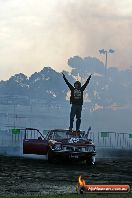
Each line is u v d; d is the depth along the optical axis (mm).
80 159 42594
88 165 43188
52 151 42750
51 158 43500
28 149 46156
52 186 26250
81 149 42531
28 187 25750
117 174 34250
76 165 42719
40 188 25344
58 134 45906
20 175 32250
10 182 28031
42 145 44781
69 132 46281
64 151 42312
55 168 38594
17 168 37781
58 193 23375
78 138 44250
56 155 42531
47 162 45406
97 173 34750
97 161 49438
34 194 22938
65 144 42594
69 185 26781
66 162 45594
